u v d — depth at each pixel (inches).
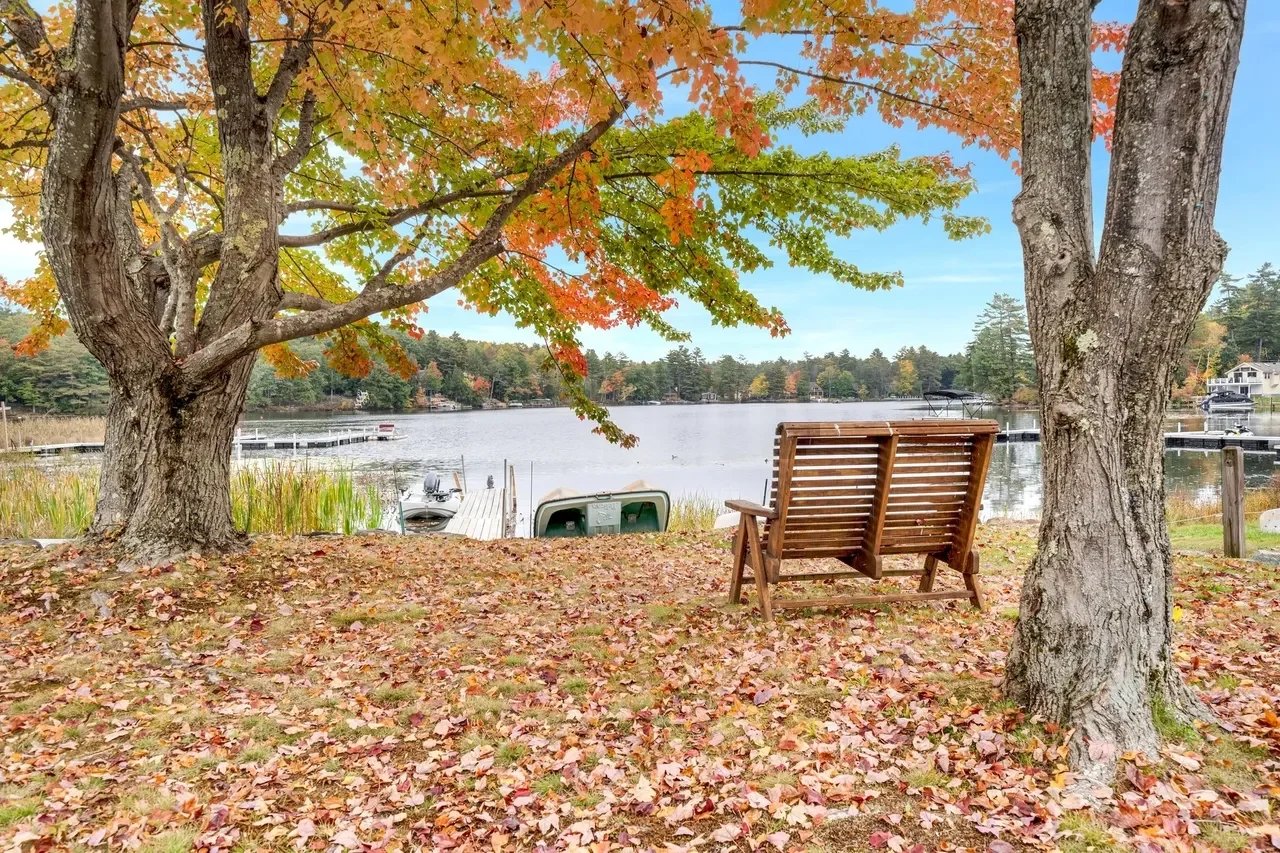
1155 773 96.9
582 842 91.0
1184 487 832.9
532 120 262.8
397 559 262.4
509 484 736.3
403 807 102.8
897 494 175.3
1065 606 109.8
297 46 242.8
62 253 202.4
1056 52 111.7
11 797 103.3
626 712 130.1
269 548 254.7
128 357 221.9
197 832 95.9
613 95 196.5
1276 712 115.1
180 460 230.5
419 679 151.6
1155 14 98.4
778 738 117.2
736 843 89.4
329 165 365.1
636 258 356.5
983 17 217.5
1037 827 88.1
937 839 88.0
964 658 147.6
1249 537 286.7
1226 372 3587.6
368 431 2016.5
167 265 238.7
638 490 454.0
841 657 152.9
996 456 1299.2
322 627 185.5
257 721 130.4
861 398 5132.9
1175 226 100.7
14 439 1217.4
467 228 336.2
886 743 113.0
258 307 245.1
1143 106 101.6
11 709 133.8
